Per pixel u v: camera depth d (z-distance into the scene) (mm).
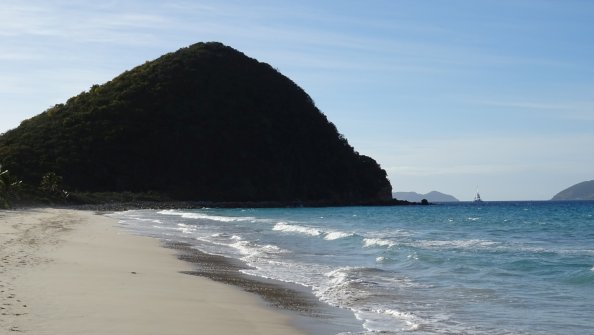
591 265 17391
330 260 20297
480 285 14828
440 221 51250
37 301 10461
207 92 128375
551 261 18625
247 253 22594
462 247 23828
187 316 10406
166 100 122812
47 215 47938
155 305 11156
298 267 18422
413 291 13984
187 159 115438
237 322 10234
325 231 33250
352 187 133750
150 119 117938
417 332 9992
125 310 10398
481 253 21266
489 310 11828
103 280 13750
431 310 11844
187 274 16422
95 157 107312
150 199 101688
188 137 117875
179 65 132625
